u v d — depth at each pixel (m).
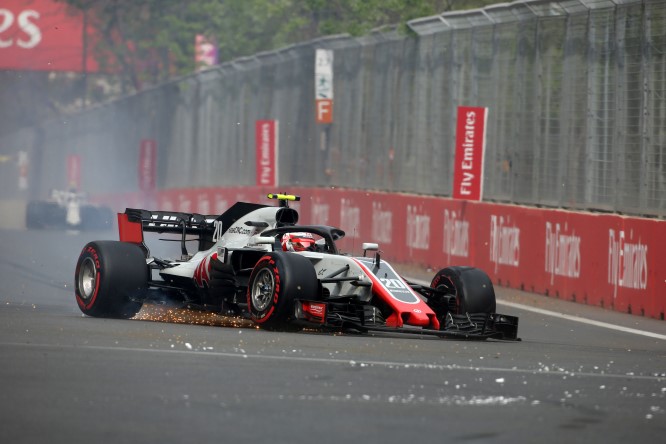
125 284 40.47
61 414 21.19
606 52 61.94
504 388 26.17
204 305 41.44
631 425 22.42
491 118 75.50
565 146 66.12
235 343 32.22
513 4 70.50
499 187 74.25
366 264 36.88
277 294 35.38
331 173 105.12
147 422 20.73
